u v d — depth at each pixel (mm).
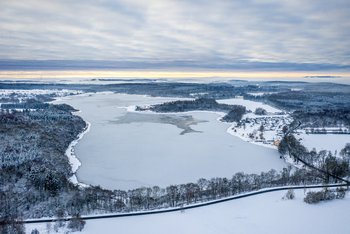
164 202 123000
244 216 113562
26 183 127250
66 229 102750
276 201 125688
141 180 152500
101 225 106812
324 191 127375
